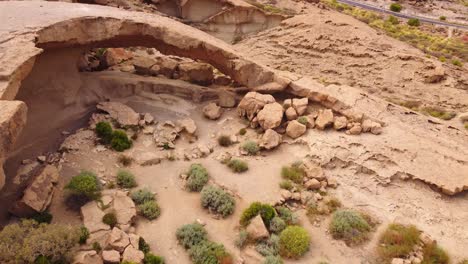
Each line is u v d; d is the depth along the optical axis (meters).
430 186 20.44
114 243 15.52
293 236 17.22
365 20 58.78
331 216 19.14
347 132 23.62
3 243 13.45
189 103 26.92
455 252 17.62
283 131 24.16
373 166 21.42
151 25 23.97
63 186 18.53
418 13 69.44
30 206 16.34
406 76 38.22
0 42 17.66
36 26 19.38
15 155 19.55
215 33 47.25
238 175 21.22
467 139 24.19
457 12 71.88
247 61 25.61
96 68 28.34
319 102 25.38
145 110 25.48
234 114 26.16
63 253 14.34
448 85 36.91
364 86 37.34
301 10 53.06
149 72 28.69
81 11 23.06
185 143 23.44
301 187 20.61
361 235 17.98
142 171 20.95
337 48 42.00
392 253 17.12
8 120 13.20
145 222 17.95
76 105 23.77
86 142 21.72
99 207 17.58
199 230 17.41
